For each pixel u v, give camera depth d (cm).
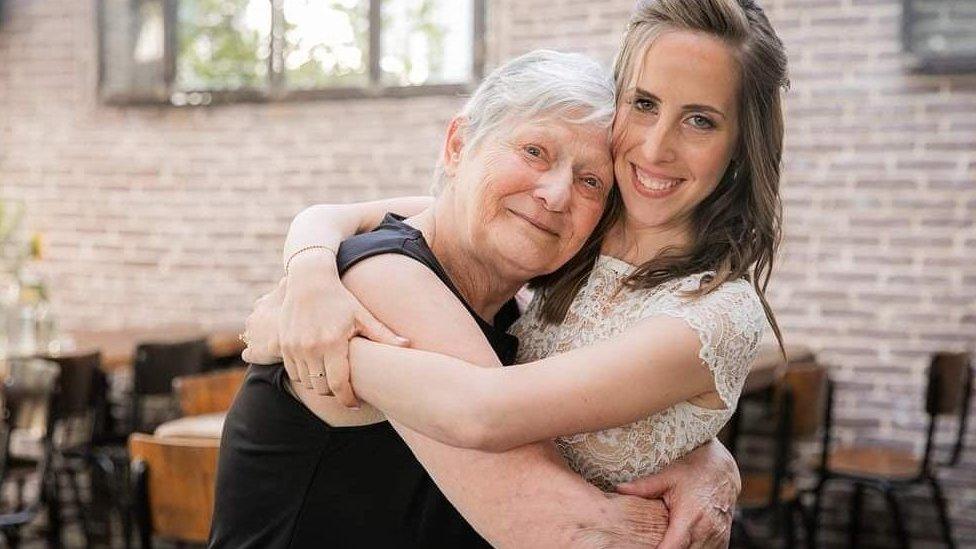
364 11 619
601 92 144
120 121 673
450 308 136
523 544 132
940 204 511
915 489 518
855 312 525
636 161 145
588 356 129
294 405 141
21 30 695
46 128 690
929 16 511
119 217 675
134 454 279
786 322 536
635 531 135
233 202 650
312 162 632
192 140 657
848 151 525
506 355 157
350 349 132
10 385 434
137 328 637
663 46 142
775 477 418
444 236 150
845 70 524
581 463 146
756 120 145
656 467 143
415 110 609
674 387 132
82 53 680
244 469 146
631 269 151
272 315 143
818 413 439
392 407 129
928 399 459
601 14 568
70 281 687
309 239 146
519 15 586
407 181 612
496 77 148
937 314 513
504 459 132
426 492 144
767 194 147
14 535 476
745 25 141
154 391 496
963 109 506
